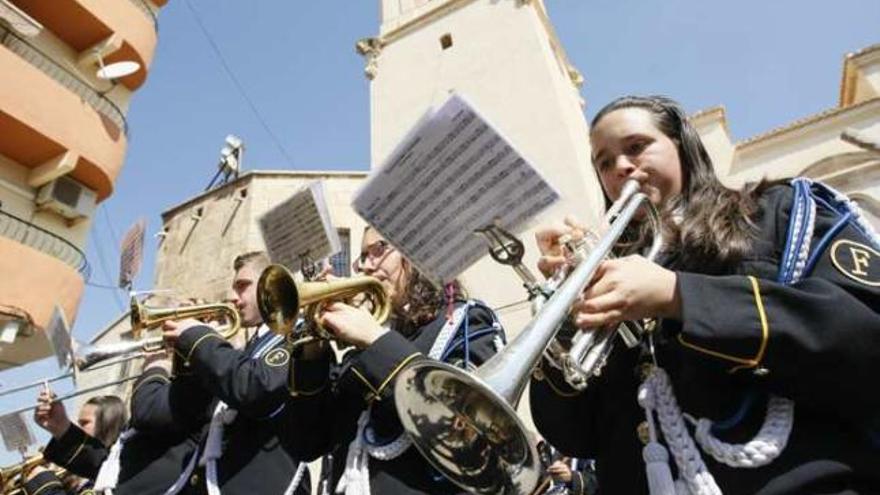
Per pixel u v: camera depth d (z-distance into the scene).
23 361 9.92
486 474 1.31
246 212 13.09
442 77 14.03
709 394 1.19
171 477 2.67
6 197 9.55
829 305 1.05
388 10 16.84
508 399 1.17
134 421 2.81
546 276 1.62
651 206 1.55
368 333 1.97
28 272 8.85
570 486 4.40
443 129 1.88
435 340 2.16
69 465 3.71
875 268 1.13
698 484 1.14
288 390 2.16
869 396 1.03
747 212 1.37
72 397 3.76
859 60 10.30
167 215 14.91
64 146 9.82
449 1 15.20
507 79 12.94
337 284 2.11
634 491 1.34
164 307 3.25
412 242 2.00
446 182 1.89
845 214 1.26
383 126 14.07
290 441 2.14
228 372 2.38
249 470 2.38
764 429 1.11
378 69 15.36
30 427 5.05
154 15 12.59
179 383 2.69
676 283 1.16
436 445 1.38
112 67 10.90
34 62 10.15
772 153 9.48
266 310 2.07
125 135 11.41
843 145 8.84
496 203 1.82
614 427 1.46
